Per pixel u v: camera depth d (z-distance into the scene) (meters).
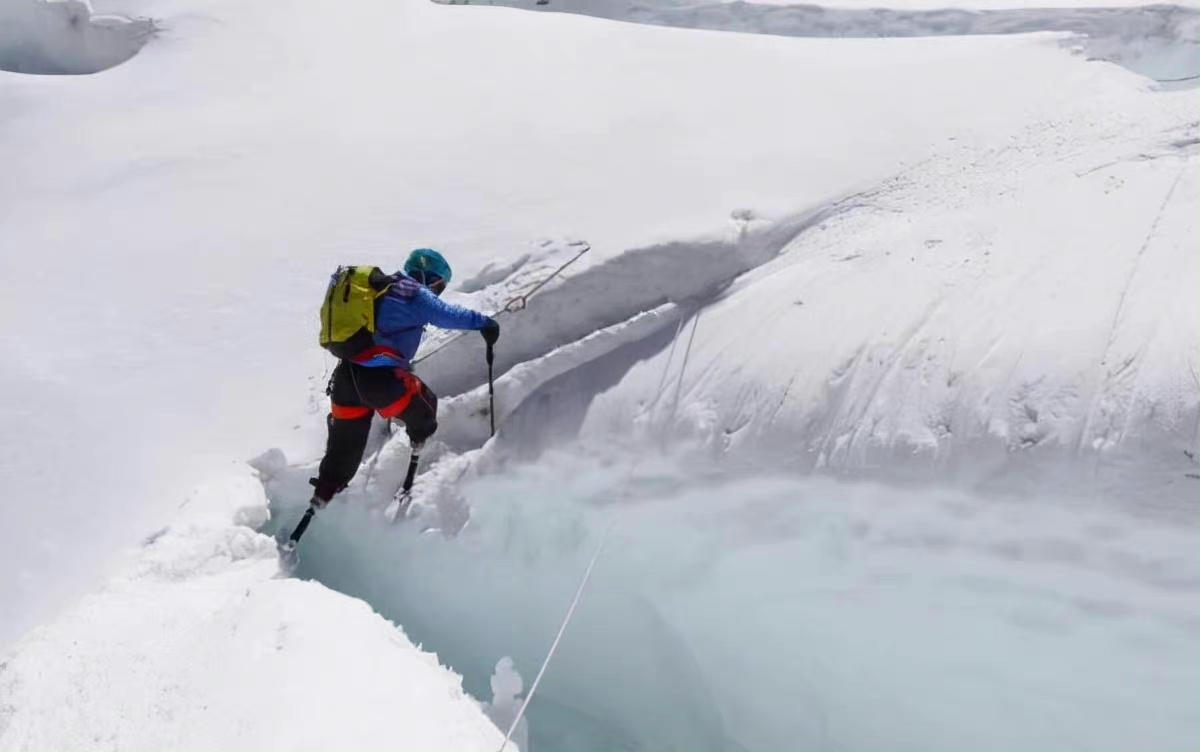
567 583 3.45
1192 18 8.50
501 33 6.98
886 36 9.95
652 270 4.25
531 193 4.94
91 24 8.31
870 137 4.87
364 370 3.52
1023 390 2.77
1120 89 4.83
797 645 2.98
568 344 4.11
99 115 6.78
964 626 2.70
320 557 3.72
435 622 3.55
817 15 10.20
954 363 2.99
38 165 6.18
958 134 4.71
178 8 8.27
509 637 3.47
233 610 2.70
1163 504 2.43
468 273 4.46
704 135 5.18
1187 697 2.35
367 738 1.97
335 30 7.54
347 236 4.92
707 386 3.60
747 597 3.12
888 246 3.79
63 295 4.78
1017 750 2.56
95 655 2.53
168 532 3.22
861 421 3.09
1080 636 2.52
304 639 2.38
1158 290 2.79
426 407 3.62
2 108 7.07
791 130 5.08
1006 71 5.31
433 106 6.04
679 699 3.13
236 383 4.15
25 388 4.11
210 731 2.07
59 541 3.32
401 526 3.69
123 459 3.72
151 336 4.45
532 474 3.76
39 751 2.15
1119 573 2.47
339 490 3.62
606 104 5.68
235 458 3.78
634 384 3.83
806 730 2.88
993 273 3.25
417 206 5.05
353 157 5.64
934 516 2.81
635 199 4.69
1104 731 2.45
